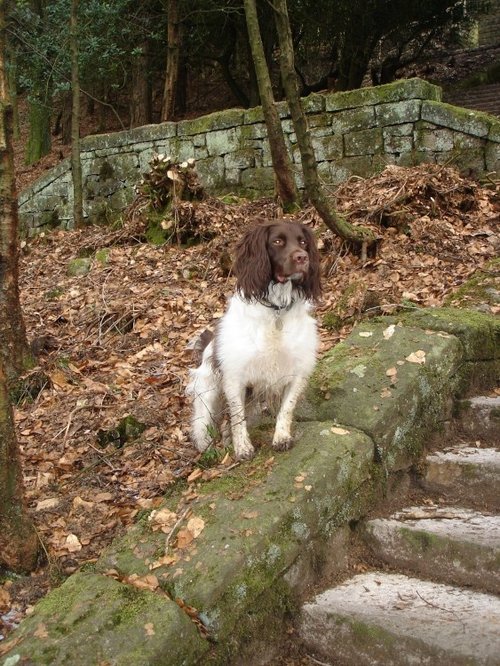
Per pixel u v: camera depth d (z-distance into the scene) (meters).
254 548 1.79
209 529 1.86
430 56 10.97
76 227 6.95
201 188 5.23
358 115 5.56
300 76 10.18
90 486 2.46
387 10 8.91
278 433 2.16
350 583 1.93
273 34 8.95
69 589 1.76
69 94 11.03
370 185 4.57
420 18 9.36
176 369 3.24
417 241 3.94
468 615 1.72
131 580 1.78
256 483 1.99
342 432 2.14
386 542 2.02
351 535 2.06
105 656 1.58
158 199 5.26
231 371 2.20
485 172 5.03
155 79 10.45
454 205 4.39
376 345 2.49
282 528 1.87
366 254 3.94
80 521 2.25
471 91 9.64
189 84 11.83
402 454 2.22
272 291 2.15
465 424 2.43
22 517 2.04
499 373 2.63
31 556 2.05
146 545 1.88
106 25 8.04
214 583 1.71
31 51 7.94
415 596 1.83
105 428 2.79
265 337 2.16
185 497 2.02
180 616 1.65
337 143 5.68
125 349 3.62
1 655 1.60
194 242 5.01
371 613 1.76
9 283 3.30
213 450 2.31
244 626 1.76
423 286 3.47
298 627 1.85
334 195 4.77
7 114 3.06
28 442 2.83
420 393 2.29
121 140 7.09
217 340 2.27
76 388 3.24
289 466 2.03
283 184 5.12
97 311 3.98
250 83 9.46
